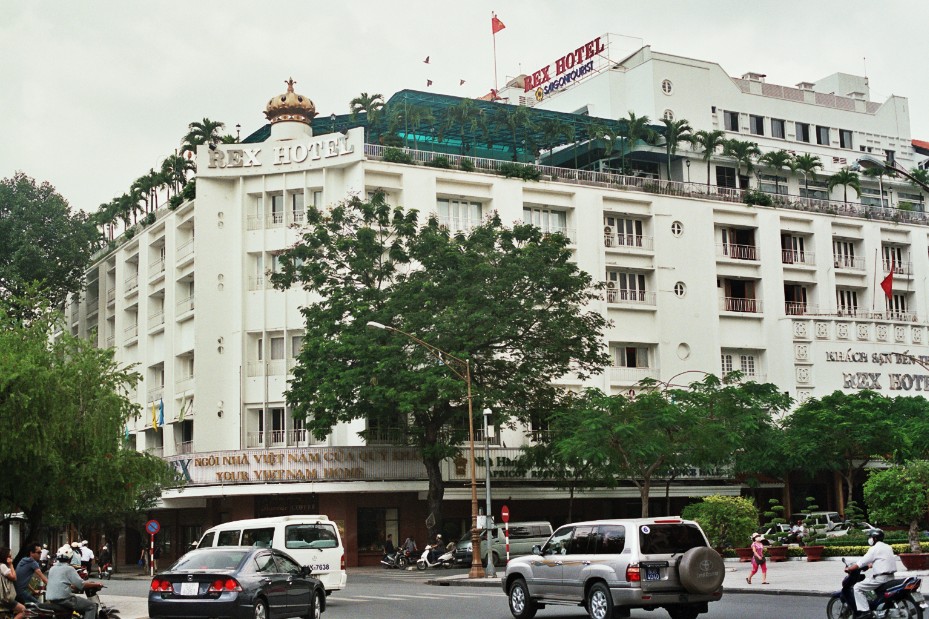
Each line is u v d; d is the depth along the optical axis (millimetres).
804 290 80688
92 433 33688
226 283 67062
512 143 79188
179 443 70312
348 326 55250
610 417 54375
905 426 64500
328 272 57750
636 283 74438
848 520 60688
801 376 76812
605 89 83938
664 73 83000
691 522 23016
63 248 78875
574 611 27891
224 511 64062
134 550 78500
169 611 22359
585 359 58406
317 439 57219
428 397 53031
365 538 61812
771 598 29531
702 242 75812
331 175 65812
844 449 63062
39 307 38375
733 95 85688
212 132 80125
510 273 55156
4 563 21953
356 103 73750
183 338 71062
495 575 45062
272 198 67312
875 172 86875
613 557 22609
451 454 55656
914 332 80938
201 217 67125
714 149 80938
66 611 22297
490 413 47125
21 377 31750
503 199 69250
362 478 59781
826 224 80688
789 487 69875
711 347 74812
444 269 56469
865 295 82312
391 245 60594
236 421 65625
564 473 60312
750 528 44844
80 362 34719
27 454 31547
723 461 58969
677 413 54812
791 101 88250
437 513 56625
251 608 22250
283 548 31547
